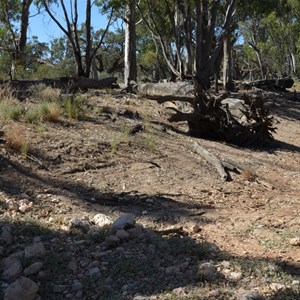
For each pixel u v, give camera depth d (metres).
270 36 49.50
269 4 27.19
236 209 6.22
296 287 3.69
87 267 4.00
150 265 4.07
